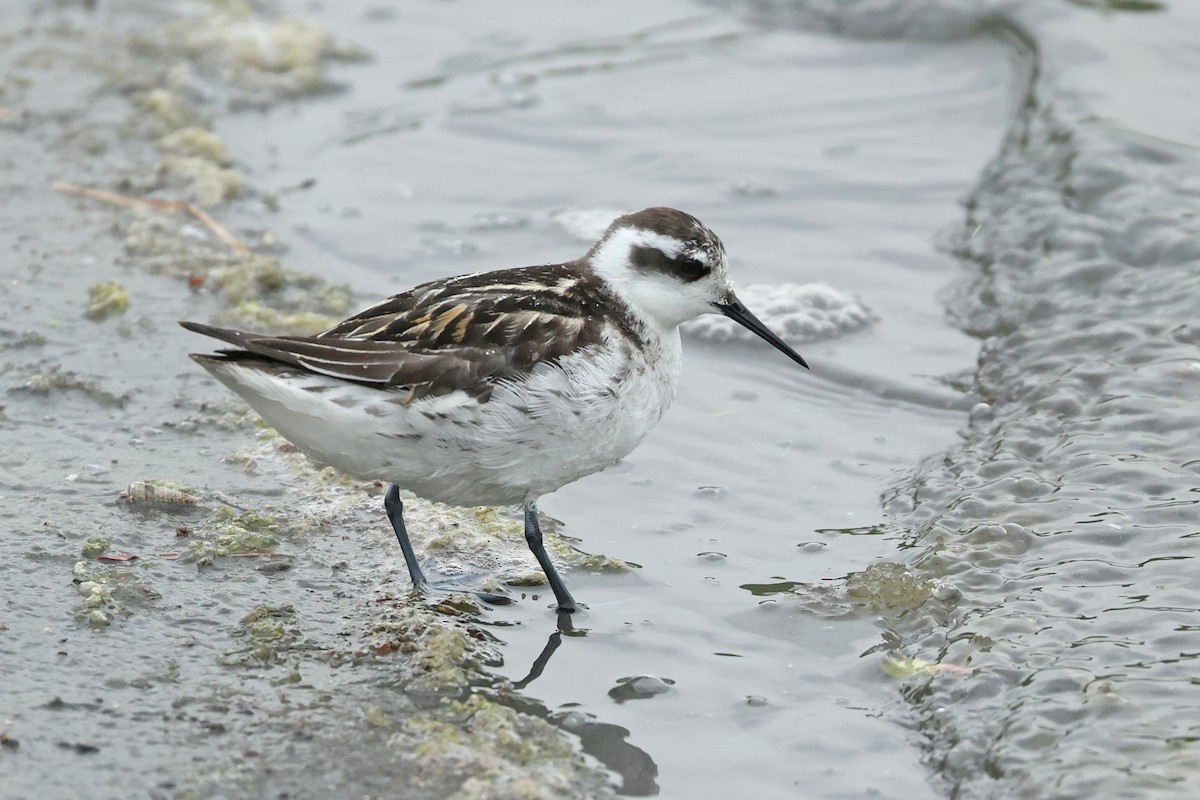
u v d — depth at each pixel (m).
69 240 15.48
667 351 10.99
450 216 16.66
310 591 10.40
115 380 13.03
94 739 8.48
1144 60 17.66
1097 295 14.18
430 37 21.00
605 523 11.77
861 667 9.82
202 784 8.16
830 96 19.02
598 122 18.64
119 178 16.84
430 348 9.68
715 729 9.19
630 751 8.93
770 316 14.69
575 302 10.38
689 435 13.05
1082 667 9.35
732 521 11.75
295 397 9.44
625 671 9.80
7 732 8.48
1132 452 11.93
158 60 19.73
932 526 11.39
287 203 16.92
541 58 20.28
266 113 18.91
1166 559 10.59
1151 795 8.07
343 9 21.83
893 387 13.65
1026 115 17.39
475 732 8.82
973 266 15.46
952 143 17.84
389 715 8.96
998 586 10.53
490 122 18.70
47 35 20.27
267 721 8.79
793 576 10.95
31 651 9.28
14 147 17.38
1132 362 13.11
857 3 20.44
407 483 10.05
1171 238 14.35
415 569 10.63
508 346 9.75
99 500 11.23
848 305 14.87
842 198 16.89
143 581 10.20
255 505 11.47
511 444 9.79
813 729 9.18
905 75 19.34
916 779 8.71
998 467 12.05
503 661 9.88
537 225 16.47
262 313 14.14
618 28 21.03
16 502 11.09
